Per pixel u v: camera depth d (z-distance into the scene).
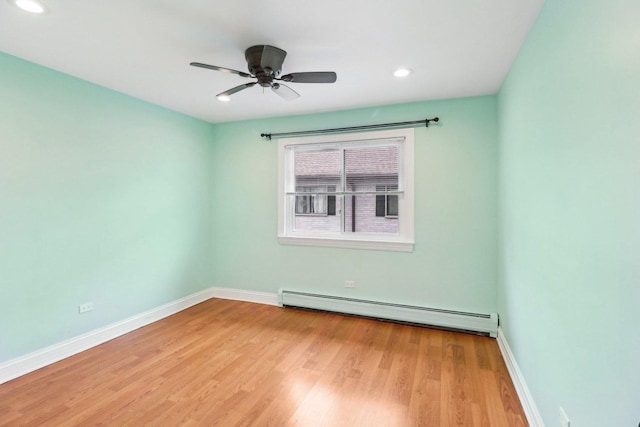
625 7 0.94
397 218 3.58
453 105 3.24
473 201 3.20
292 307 3.93
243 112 3.78
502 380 2.33
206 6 1.71
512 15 1.78
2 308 2.28
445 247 3.30
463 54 2.26
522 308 2.15
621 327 0.98
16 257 2.35
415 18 1.82
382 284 3.55
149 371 2.46
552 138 1.57
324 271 3.81
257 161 4.10
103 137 2.95
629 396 0.94
